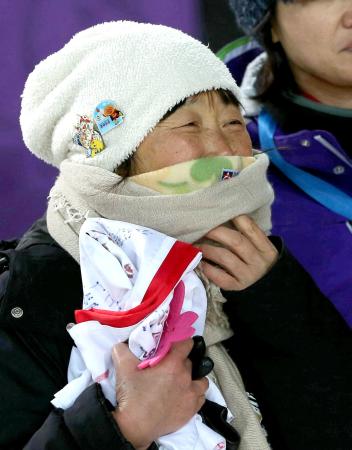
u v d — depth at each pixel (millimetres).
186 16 8094
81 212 4816
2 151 7570
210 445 4188
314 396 4867
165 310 4168
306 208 6820
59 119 4949
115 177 4629
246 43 7844
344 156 6699
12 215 7652
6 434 4195
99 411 3877
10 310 4453
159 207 4594
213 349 4867
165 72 4629
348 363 4953
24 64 7539
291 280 4918
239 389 4715
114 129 4668
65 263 4746
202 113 4770
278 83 7215
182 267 4281
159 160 4660
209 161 4645
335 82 6496
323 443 4824
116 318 4148
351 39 6043
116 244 4426
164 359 4105
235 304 4887
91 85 4707
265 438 4598
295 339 4887
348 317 6332
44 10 7539
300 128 7109
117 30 4852
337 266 6516
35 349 4441
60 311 4531
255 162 4848
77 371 4348
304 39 6277
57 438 3883
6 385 4285
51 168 7762
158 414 3943
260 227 5211
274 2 6410
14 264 4680
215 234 4781
